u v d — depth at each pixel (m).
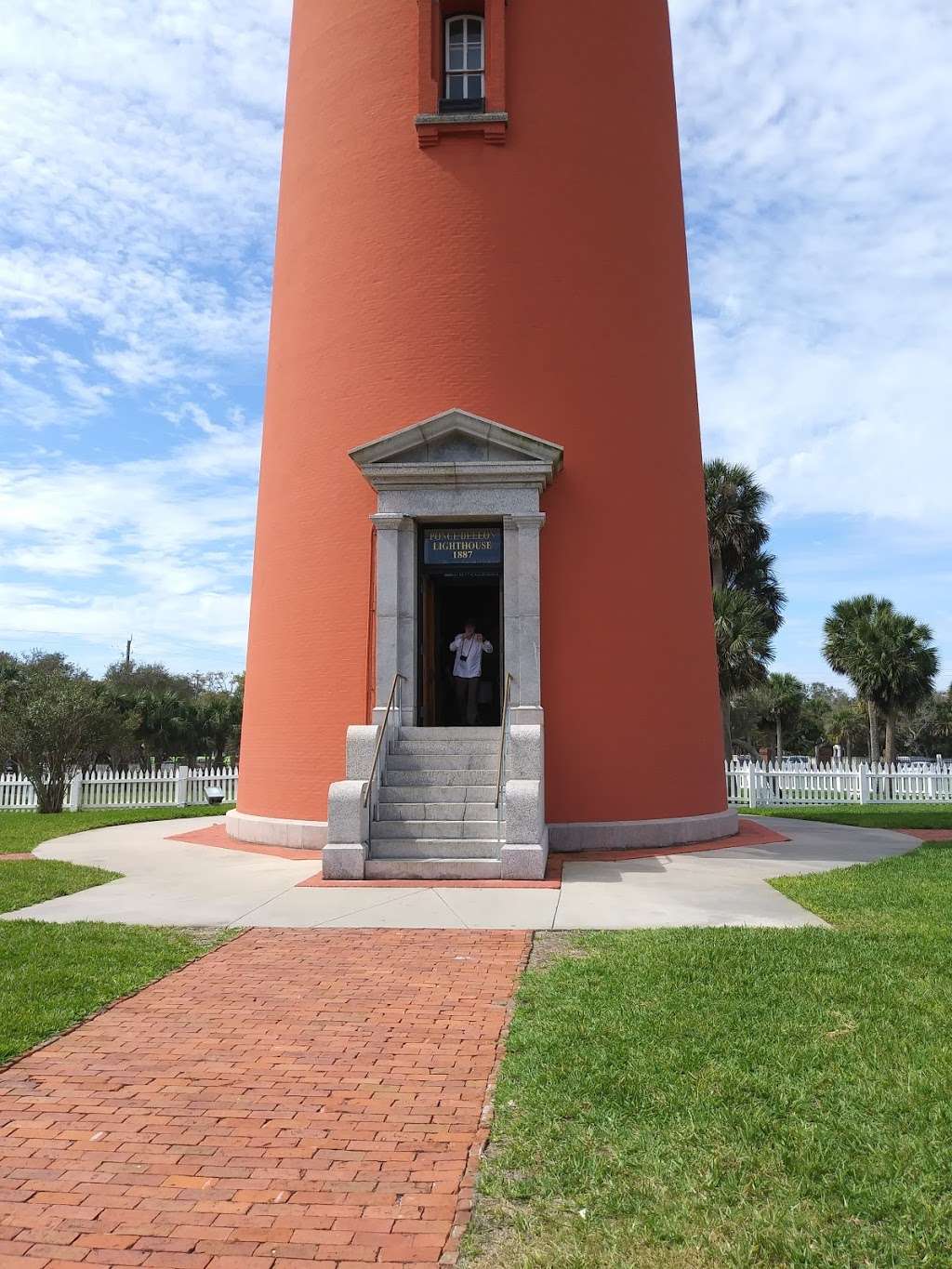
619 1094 4.98
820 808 25.66
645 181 16.30
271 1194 4.16
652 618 15.08
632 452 15.33
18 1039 5.96
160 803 25.34
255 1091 5.27
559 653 14.48
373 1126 4.81
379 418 15.07
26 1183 4.27
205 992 7.04
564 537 14.73
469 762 13.36
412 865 11.61
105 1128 4.82
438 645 16.92
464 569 14.89
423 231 15.32
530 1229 3.80
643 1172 4.20
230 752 55.72
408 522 14.39
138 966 7.63
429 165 15.45
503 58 15.35
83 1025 6.35
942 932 8.41
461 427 14.03
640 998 6.55
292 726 15.15
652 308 16.03
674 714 15.13
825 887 10.77
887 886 10.82
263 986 7.16
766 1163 4.25
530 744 12.27
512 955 7.98
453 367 14.96
